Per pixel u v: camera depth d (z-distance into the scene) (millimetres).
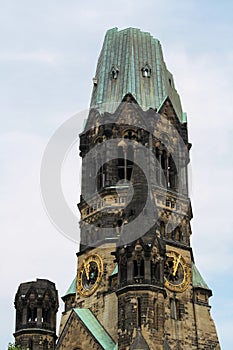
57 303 127062
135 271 109312
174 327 117188
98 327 116000
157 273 109812
